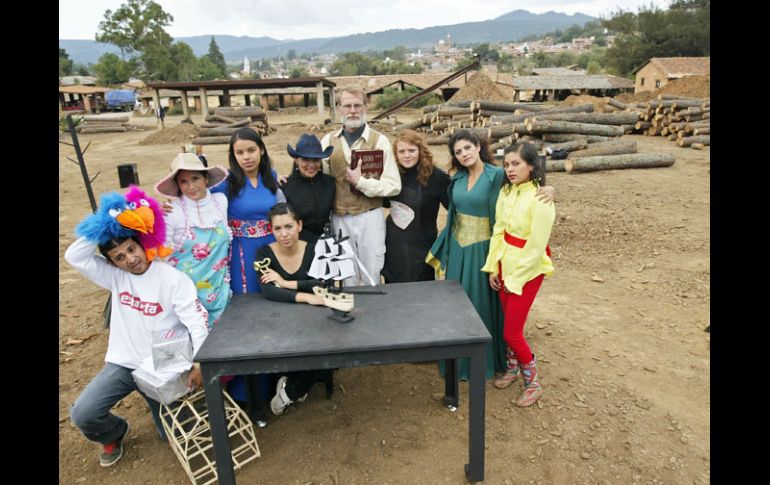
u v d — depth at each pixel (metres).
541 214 3.01
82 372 4.09
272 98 50.84
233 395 3.29
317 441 3.22
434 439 3.21
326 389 3.64
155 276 2.88
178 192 3.14
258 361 2.46
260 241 3.39
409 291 3.16
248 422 2.99
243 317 2.86
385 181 3.66
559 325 4.60
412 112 34.62
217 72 79.06
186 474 2.99
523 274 3.11
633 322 4.64
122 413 3.59
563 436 3.19
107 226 2.64
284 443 3.21
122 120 32.69
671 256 6.21
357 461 3.04
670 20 49.31
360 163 3.53
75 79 76.44
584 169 11.24
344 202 3.80
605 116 14.91
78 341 4.57
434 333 2.57
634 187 9.70
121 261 2.77
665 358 4.02
